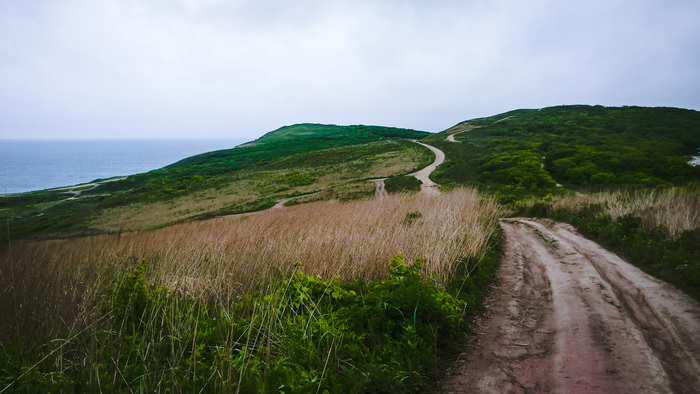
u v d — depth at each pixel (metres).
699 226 7.10
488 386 3.00
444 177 57.34
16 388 2.25
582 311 4.39
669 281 5.08
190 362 2.61
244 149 161.88
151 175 108.81
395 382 2.87
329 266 5.38
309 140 175.38
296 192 56.97
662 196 10.80
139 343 3.05
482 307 4.87
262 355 2.98
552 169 58.28
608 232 8.66
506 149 81.81
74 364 2.68
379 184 56.16
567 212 14.17
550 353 3.45
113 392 2.34
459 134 128.75
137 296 3.80
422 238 6.97
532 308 4.71
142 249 7.81
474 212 11.84
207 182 77.88
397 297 4.14
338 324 3.63
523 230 11.88
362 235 6.86
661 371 2.94
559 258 7.46
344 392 2.74
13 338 3.00
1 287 3.52
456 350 3.66
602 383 2.87
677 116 121.19
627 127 108.00
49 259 5.39
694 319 3.77
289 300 4.07
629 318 4.02
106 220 50.22
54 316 3.28
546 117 153.00
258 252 6.23
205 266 5.63
